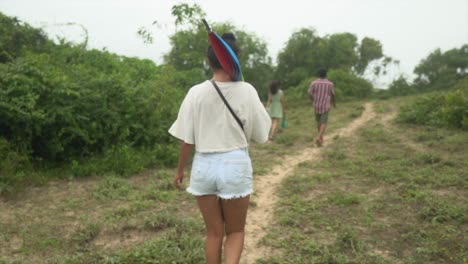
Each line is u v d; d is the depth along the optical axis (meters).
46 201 5.04
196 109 2.67
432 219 4.25
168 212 4.63
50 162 6.46
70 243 3.90
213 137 2.65
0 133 6.08
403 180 5.78
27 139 6.13
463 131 9.59
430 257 3.52
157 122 7.45
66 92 6.30
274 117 10.36
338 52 42.34
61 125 6.32
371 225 4.22
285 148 8.99
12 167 5.48
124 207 4.79
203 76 13.45
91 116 6.64
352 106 20.58
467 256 3.48
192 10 7.75
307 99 28.62
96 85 6.97
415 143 8.70
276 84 10.34
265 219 4.54
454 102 10.42
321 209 4.76
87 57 11.06
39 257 3.64
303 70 42.09
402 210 4.64
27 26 11.75
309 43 43.66
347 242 3.79
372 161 7.15
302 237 3.95
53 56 10.34
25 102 5.90
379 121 13.07
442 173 5.99
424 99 12.46
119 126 6.94
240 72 2.66
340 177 6.17
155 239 3.87
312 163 7.23
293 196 5.21
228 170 2.63
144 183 5.90
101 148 6.87
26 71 6.27
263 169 6.81
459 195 5.05
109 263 3.44
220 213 2.85
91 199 5.13
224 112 2.64
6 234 4.06
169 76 8.70
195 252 3.55
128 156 6.48
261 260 3.52
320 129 9.27
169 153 7.04
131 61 12.99
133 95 7.23
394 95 38.75
